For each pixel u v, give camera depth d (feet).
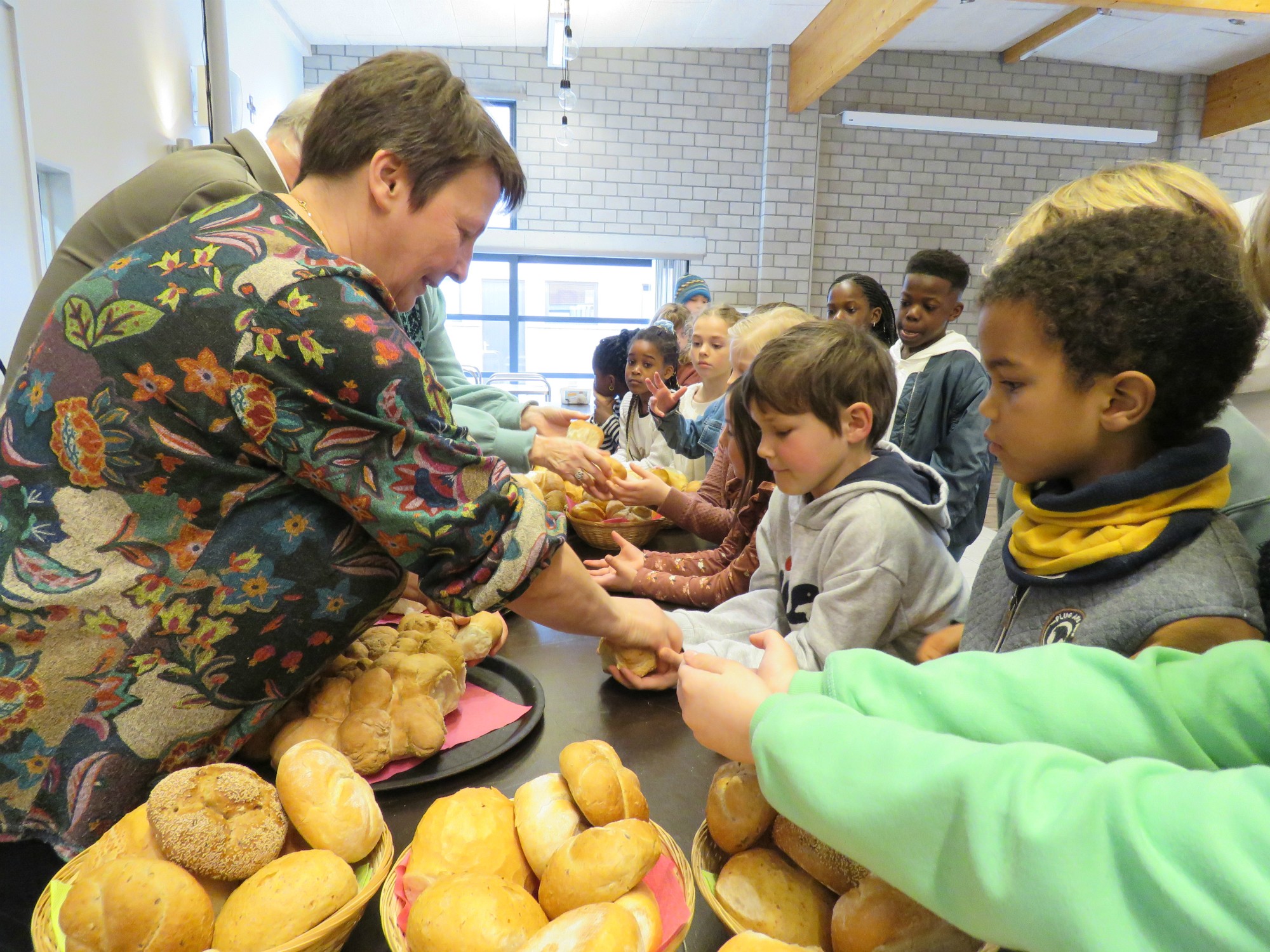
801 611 3.48
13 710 2.16
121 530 2.19
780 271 23.38
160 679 2.23
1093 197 2.55
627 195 23.08
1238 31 20.26
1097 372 1.84
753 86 22.84
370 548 2.41
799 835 1.67
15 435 2.21
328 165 2.60
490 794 1.91
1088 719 1.38
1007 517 4.70
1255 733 1.32
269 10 18.99
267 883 1.57
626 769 1.95
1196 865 1.01
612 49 22.43
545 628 3.81
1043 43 21.26
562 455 4.98
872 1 16.81
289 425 2.15
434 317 5.74
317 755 1.89
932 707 1.48
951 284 7.46
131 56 11.33
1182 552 1.87
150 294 2.11
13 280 8.37
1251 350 1.84
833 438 3.35
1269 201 1.74
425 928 1.48
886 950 1.45
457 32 21.29
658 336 9.44
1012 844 1.14
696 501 5.41
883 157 23.44
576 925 1.44
